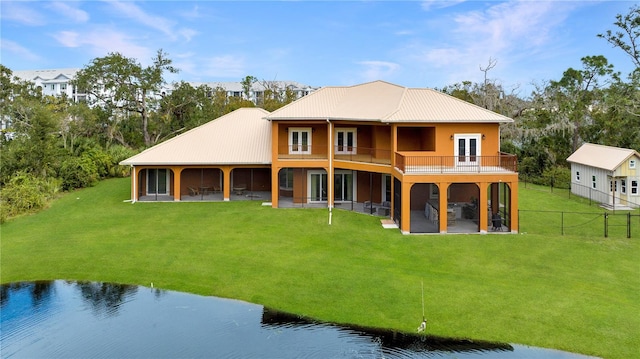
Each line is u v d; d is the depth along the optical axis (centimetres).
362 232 2092
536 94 4575
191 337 1196
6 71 4759
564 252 1784
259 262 1698
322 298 1395
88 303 1407
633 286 1452
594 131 4181
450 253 1791
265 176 3189
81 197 2958
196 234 2062
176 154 2858
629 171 2812
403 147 2584
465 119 2245
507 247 1852
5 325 1278
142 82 4791
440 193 2062
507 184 2066
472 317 1255
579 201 2998
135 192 2808
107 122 4869
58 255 1792
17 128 4144
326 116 2584
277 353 1118
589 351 1080
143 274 1605
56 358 1111
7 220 2322
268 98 6862
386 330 1209
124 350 1143
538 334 1160
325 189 2838
